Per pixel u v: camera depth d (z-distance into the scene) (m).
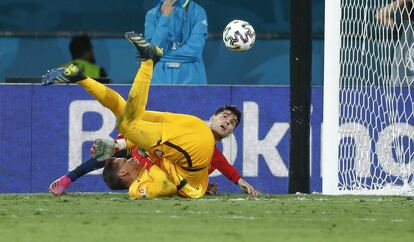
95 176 31.89
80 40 36.97
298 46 28.23
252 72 39.78
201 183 25.70
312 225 19.80
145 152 25.55
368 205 23.59
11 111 32.12
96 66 37.06
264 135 32.12
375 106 31.30
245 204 23.52
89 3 40.19
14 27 40.03
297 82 28.28
